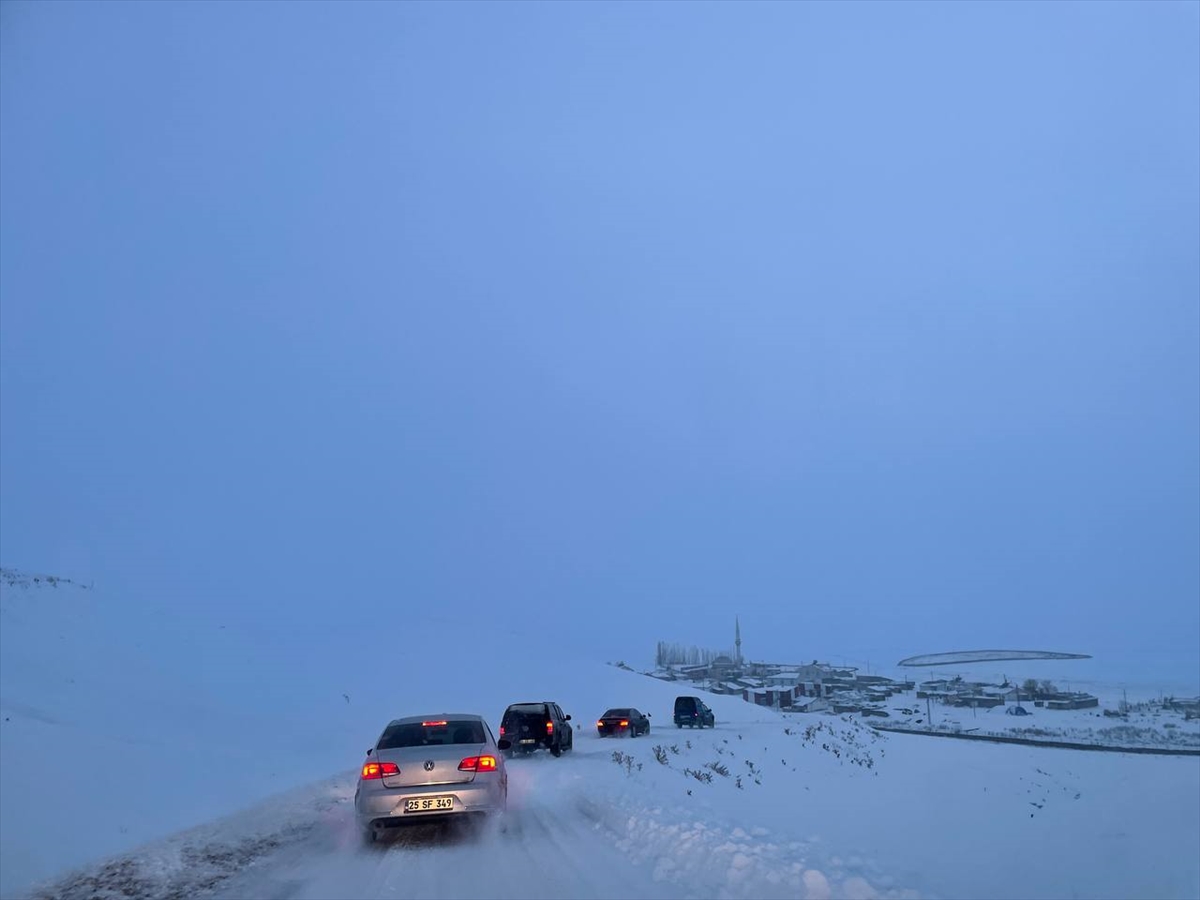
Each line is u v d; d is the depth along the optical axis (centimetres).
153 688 3020
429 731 1312
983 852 1755
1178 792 2516
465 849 1130
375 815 1173
